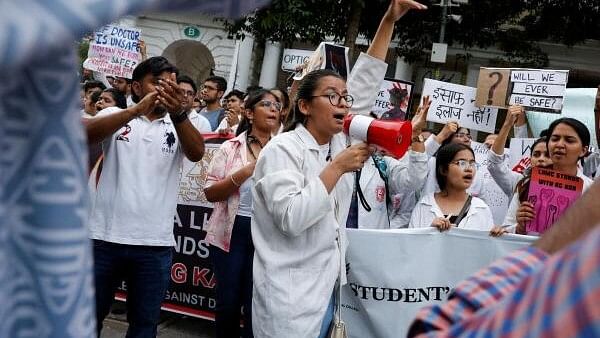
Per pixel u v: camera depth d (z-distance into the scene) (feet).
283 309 8.40
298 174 8.54
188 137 10.77
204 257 15.38
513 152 20.25
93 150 11.18
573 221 2.45
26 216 1.59
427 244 11.93
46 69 1.56
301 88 9.16
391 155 8.36
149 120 11.11
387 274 11.84
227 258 12.32
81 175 1.64
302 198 8.16
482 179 18.33
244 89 59.16
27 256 1.59
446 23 40.70
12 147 1.56
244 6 1.50
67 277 1.61
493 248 11.89
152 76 11.23
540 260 2.39
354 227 12.44
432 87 22.82
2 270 1.49
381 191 13.73
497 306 1.61
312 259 8.61
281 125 14.62
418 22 42.73
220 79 26.63
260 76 60.54
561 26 46.16
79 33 1.19
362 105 10.25
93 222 10.82
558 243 2.43
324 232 8.64
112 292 11.09
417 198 15.43
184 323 16.14
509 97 22.02
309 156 8.87
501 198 18.12
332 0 33.78
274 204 8.28
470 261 11.96
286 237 8.61
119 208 10.71
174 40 60.29
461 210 12.74
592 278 1.24
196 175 15.35
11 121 1.56
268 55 57.88
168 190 11.14
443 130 18.74
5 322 1.55
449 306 2.29
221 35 59.31
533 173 12.68
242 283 12.36
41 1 1.15
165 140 11.08
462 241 11.98
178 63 65.16
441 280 11.99
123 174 10.75
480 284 2.31
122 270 11.09
